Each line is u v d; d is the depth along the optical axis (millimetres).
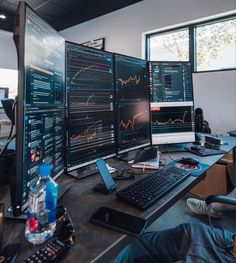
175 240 945
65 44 996
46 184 675
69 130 1015
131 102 1416
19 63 613
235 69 2777
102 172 958
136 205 775
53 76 876
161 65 1648
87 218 704
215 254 841
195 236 943
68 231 608
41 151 768
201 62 3213
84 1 3742
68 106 1008
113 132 1271
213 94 2963
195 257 820
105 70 1226
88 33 4582
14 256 516
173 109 1671
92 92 1140
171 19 3336
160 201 828
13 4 3971
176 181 997
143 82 1540
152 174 1078
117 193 854
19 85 612
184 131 1701
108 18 4191
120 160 1388
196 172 1156
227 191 2242
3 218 591
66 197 864
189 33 3279
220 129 2926
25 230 623
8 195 879
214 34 3074
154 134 1620
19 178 623
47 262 490
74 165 1040
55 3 3801
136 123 1458
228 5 2789
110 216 696
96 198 857
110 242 582
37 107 730
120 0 3688
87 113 1107
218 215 1986
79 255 529
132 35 3854
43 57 780
